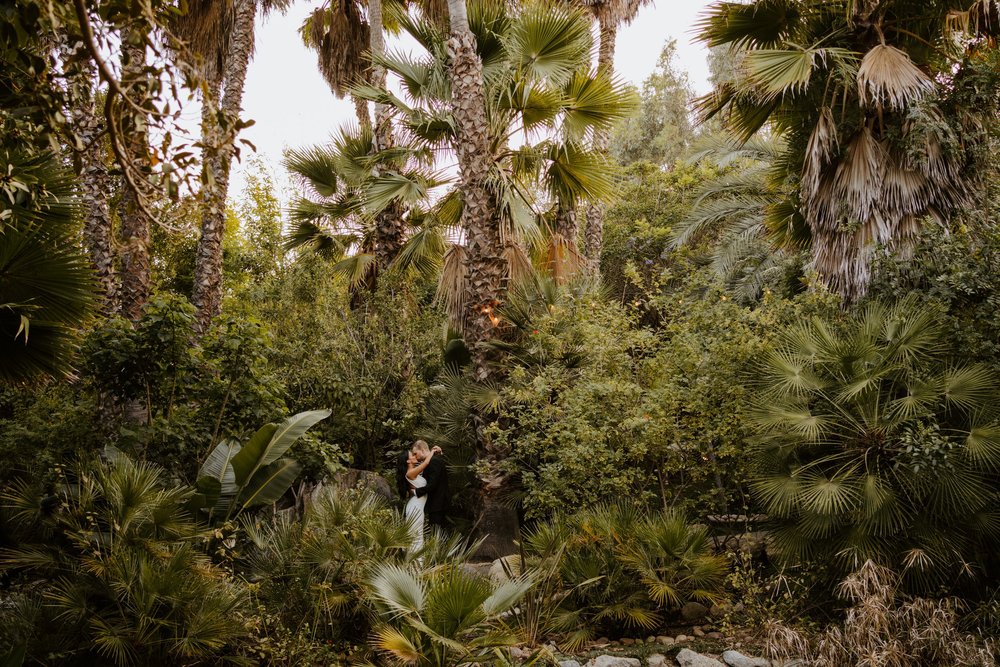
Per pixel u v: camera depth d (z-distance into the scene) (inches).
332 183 455.8
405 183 365.4
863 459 185.6
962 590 182.1
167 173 85.5
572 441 233.5
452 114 339.3
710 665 169.0
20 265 143.6
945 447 170.9
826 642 161.0
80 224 158.2
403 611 149.5
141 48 82.7
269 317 409.7
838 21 277.4
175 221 90.0
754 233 561.6
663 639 191.6
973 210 242.8
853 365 189.3
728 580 205.0
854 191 256.8
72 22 85.8
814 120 291.4
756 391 211.9
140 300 362.0
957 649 152.5
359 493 215.2
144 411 270.2
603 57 556.7
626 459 236.4
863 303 223.1
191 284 569.6
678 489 242.1
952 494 172.1
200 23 522.0
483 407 287.1
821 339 197.9
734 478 226.7
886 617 158.4
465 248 307.6
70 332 161.2
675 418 235.0
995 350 184.4
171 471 223.3
